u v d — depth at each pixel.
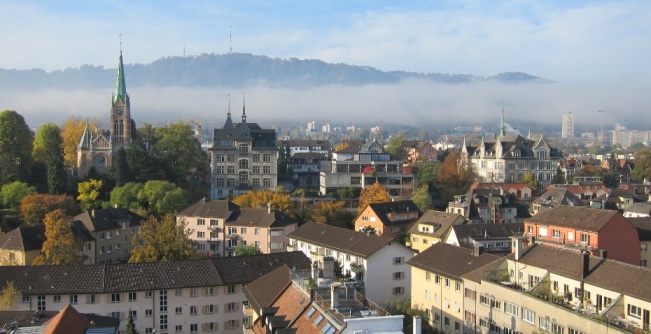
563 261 83.38
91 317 78.62
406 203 175.88
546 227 127.69
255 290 83.62
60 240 125.56
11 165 189.88
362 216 171.50
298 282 75.81
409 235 162.62
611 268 77.62
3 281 95.81
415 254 115.19
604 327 68.69
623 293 72.56
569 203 178.88
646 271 73.88
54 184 188.62
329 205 181.00
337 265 111.94
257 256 108.31
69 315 68.25
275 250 155.12
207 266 103.19
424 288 102.25
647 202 184.00
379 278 112.75
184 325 99.94
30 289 94.88
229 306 102.00
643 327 68.94
